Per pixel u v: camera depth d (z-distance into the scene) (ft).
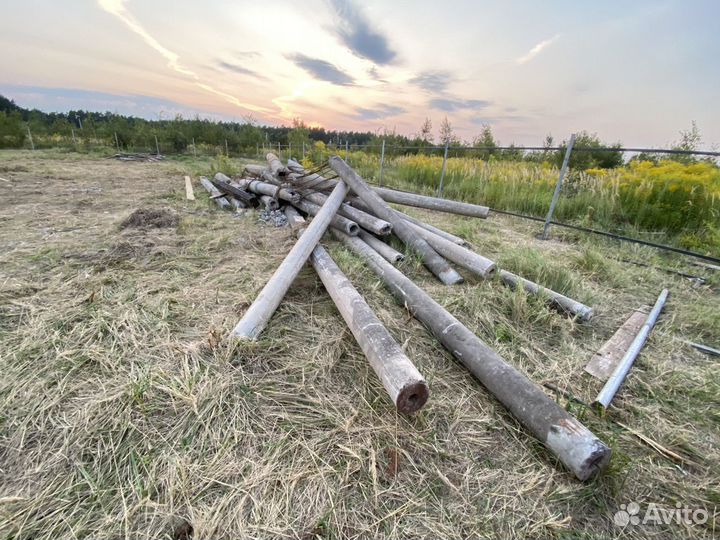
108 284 8.64
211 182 23.48
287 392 5.52
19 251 10.40
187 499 3.90
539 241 14.67
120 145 56.13
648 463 4.66
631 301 9.44
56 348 6.19
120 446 4.48
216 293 8.43
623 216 16.17
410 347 6.81
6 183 22.09
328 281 8.21
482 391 5.83
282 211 16.60
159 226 13.62
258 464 4.34
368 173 32.91
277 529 3.69
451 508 4.00
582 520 3.95
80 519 3.68
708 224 12.94
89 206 17.06
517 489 4.24
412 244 11.11
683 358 6.97
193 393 5.27
